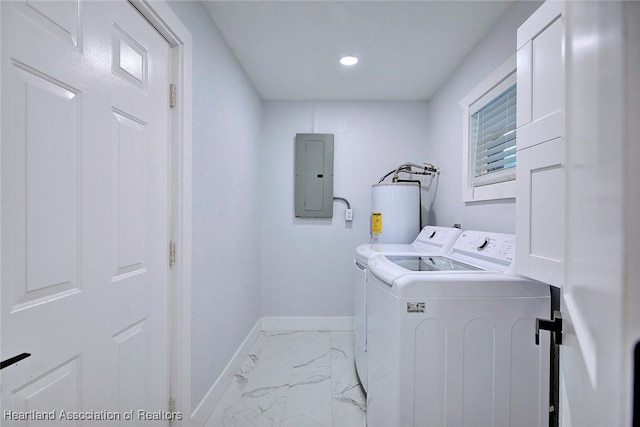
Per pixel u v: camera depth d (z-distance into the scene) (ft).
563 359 1.76
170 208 4.35
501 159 5.71
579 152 1.43
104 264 3.08
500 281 3.86
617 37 1.11
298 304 9.68
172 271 4.40
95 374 2.96
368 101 9.64
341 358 7.73
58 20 2.53
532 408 3.86
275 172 9.68
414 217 8.34
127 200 3.43
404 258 5.83
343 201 9.69
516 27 5.10
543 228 3.05
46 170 2.44
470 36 6.17
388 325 4.13
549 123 2.97
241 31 6.01
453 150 7.69
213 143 5.72
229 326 6.64
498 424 3.84
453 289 3.84
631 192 1.07
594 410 1.28
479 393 3.84
